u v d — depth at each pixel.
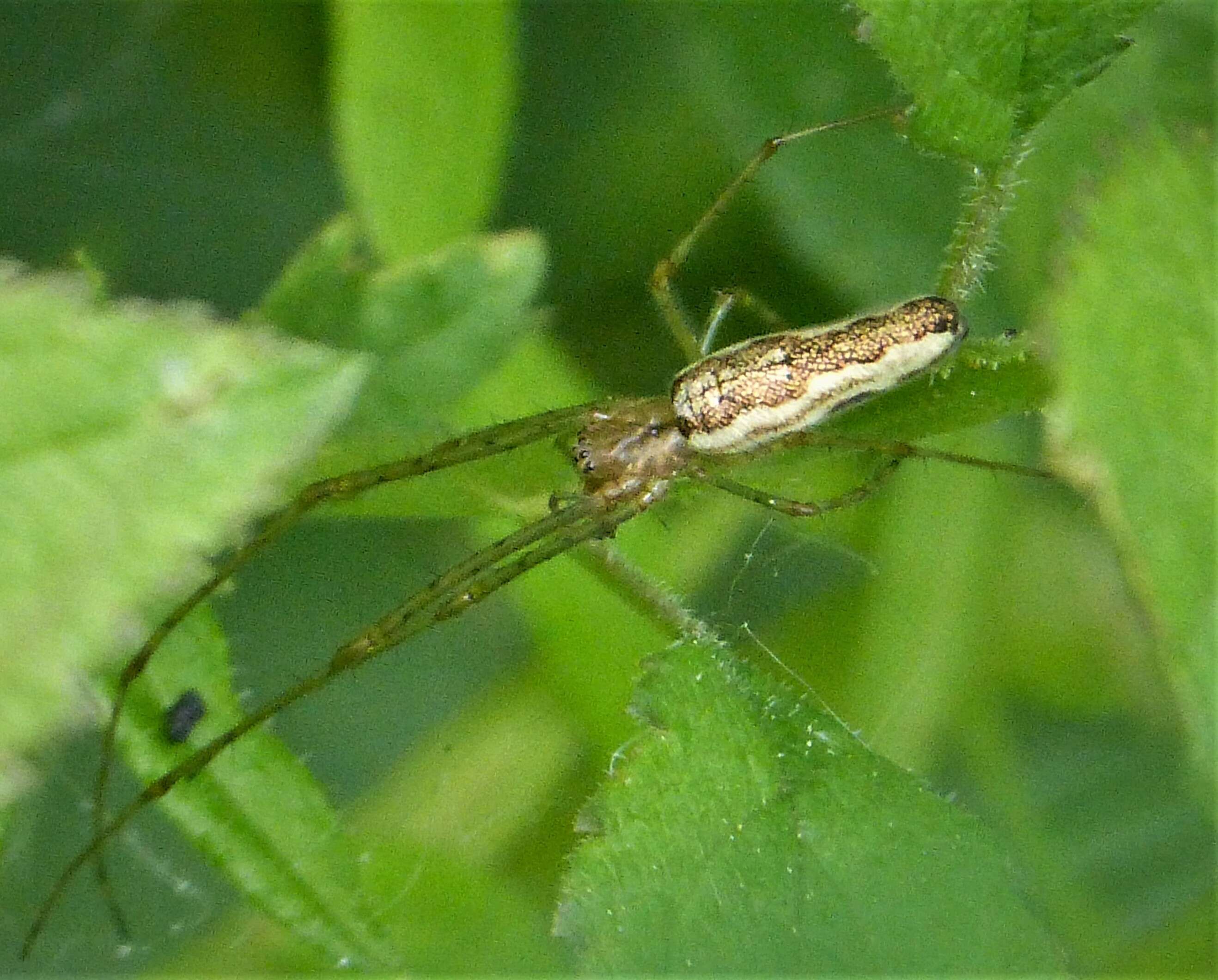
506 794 0.05
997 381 0.05
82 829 0.05
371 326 0.05
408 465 0.05
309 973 0.05
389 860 0.05
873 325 0.05
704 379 0.05
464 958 0.05
